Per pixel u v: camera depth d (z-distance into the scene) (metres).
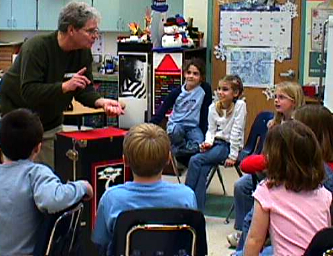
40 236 2.22
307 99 6.29
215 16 6.83
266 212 2.37
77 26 3.06
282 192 2.38
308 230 2.32
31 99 3.08
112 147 2.88
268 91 6.68
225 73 6.85
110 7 7.78
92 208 2.80
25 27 8.31
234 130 4.71
